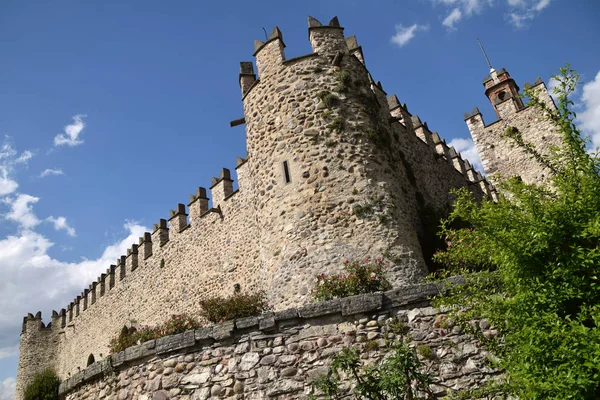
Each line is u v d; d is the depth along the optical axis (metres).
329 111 13.62
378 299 7.77
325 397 7.13
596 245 5.22
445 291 7.64
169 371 8.28
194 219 23.06
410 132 20.80
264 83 14.82
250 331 8.09
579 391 4.71
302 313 7.95
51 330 43.38
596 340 4.70
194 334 8.33
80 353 35.44
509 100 24.11
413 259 12.35
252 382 7.70
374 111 14.31
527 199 5.66
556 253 5.34
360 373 7.21
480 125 24.53
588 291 5.11
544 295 5.23
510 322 5.73
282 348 7.81
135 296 27.45
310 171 13.05
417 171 19.58
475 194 25.25
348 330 7.71
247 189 20.03
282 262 12.67
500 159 23.45
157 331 10.96
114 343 11.57
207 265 21.39
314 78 14.14
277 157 13.74
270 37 15.20
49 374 37.91
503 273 5.90
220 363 8.02
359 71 14.77
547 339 5.07
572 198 5.39
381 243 12.16
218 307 11.69
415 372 6.00
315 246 12.27
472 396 6.55
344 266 11.17
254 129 14.73
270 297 12.74
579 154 5.74
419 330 7.48
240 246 19.70
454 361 7.17
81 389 9.66
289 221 12.87
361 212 12.45
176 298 23.19
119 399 8.65
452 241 6.97
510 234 5.52
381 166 13.42
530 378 5.15
